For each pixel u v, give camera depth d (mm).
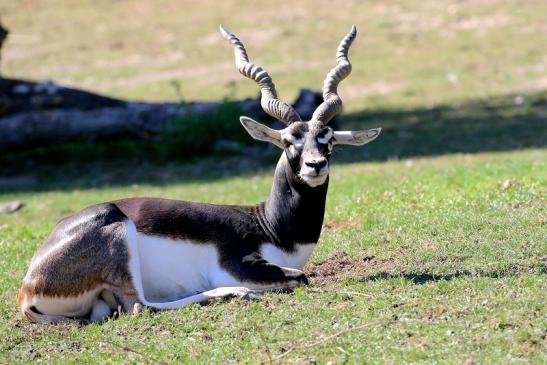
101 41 89812
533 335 17406
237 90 70562
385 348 17516
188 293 21250
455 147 48188
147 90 73000
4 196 44688
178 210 21328
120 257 20406
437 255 22984
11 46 89438
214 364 17625
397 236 25234
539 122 53719
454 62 73750
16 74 80938
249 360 17609
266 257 21484
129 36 90875
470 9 87625
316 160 20344
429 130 54062
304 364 17219
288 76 73562
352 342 17891
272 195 21859
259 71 22609
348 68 22906
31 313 20922
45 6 101375
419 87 67750
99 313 20891
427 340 17609
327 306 19828
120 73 79562
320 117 21547
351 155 48281
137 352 18406
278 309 19859
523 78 67188
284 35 86250
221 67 78938
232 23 92062
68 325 20609
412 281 21031
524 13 84750
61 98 52656
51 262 20500
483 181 31250
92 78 78562
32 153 54938
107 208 20797
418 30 83875
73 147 55625
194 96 69750
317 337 18297
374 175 38594
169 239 21016
